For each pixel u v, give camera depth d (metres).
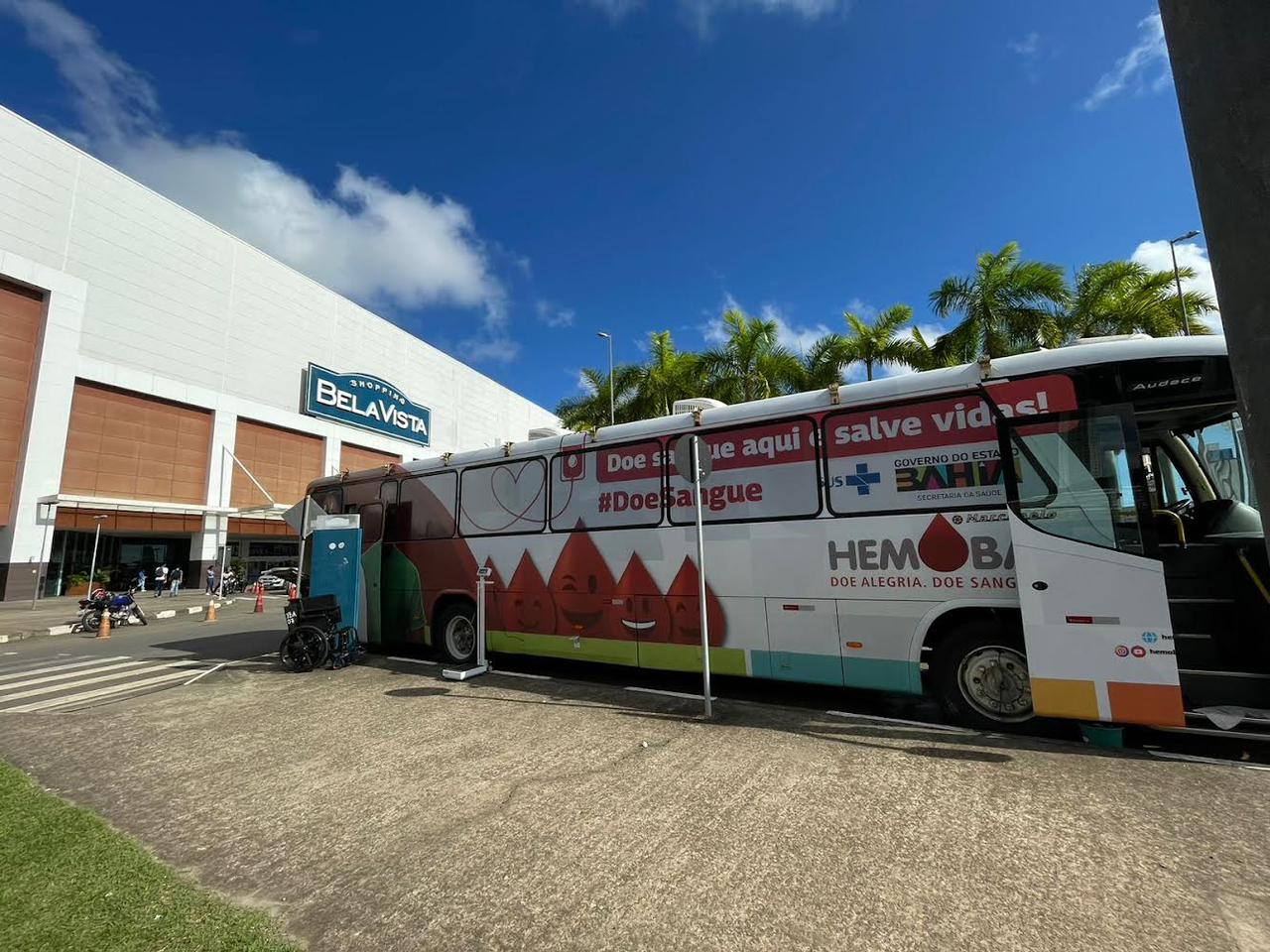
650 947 2.57
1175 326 18.59
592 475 7.34
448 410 51.19
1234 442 5.39
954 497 5.23
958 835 3.41
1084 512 4.70
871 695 6.57
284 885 3.18
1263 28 1.34
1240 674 4.39
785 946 2.55
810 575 5.81
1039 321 18.73
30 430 23.83
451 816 3.90
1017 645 5.02
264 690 7.66
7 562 23.00
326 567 9.34
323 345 38.81
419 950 2.62
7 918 2.89
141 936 2.75
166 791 4.50
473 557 8.34
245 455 33.34
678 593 6.56
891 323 21.83
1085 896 2.82
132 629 16.02
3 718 6.82
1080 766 4.32
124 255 27.84
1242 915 2.65
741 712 5.94
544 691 7.02
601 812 3.86
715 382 24.16
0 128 23.69
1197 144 1.42
